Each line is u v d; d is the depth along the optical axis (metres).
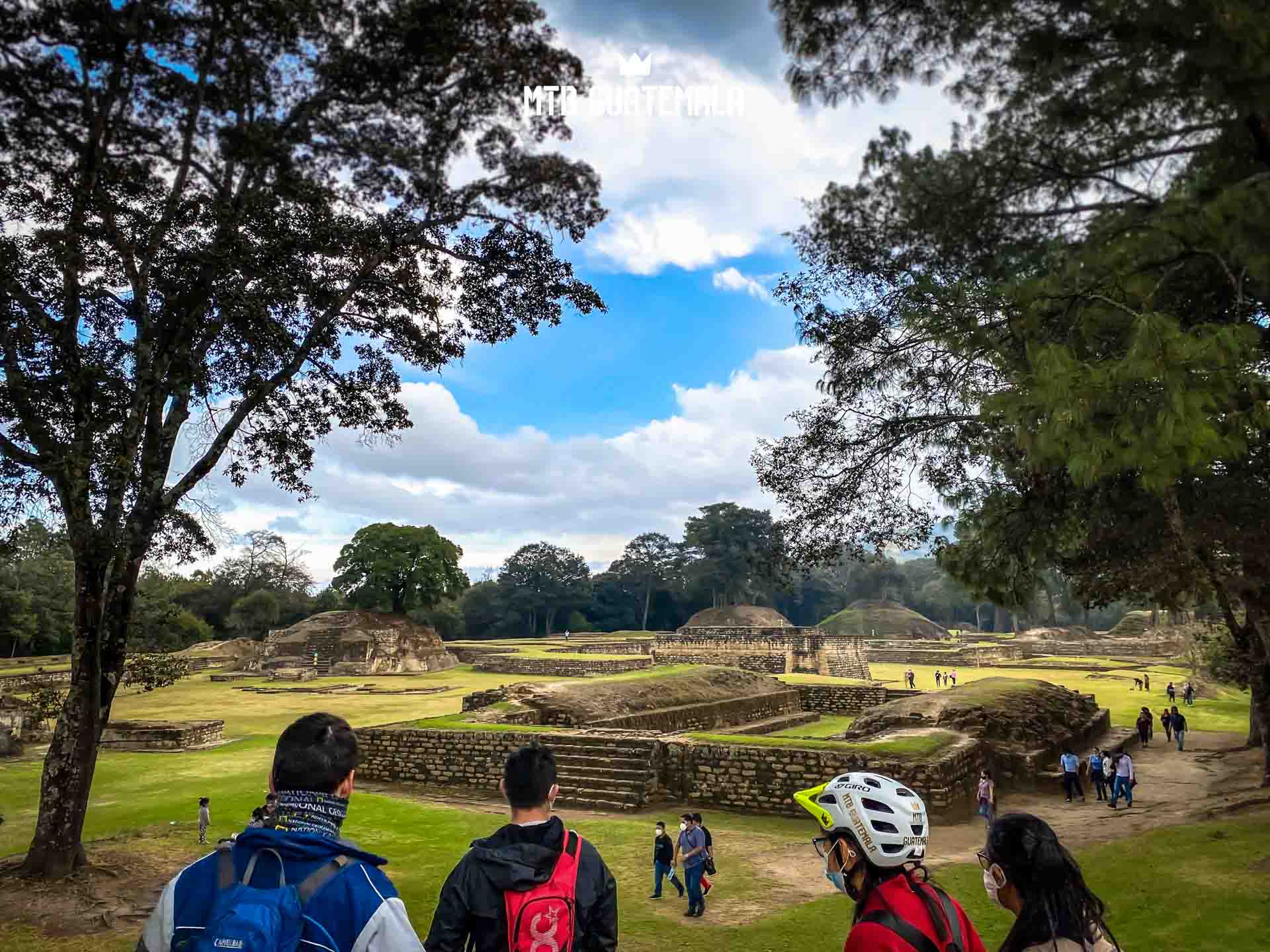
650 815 18.31
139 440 11.26
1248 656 19.47
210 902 2.08
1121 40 7.93
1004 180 9.34
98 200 10.16
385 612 76.94
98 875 11.18
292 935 1.99
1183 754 29.16
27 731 30.39
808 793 2.94
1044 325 8.96
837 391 12.92
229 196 11.33
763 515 115.06
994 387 11.31
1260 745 28.23
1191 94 8.04
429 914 10.82
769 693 36.47
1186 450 6.43
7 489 10.39
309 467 13.97
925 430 12.95
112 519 10.77
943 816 17.31
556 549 117.00
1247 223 7.35
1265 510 10.40
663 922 10.52
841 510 13.80
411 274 13.43
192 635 73.00
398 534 77.69
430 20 10.92
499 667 73.12
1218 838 11.48
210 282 11.00
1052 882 2.61
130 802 20.16
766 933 9.93
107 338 11.26
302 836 2.15
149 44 10.54
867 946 2.44
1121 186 8.94
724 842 15.54
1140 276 8.39
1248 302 8.80
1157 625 83.38
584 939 2.92
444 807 17.92
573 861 2.96
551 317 13.66
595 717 26.39
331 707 43.22
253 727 36.31
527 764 3.08
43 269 10.20
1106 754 21.38
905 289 10.75
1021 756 22.72
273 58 11.38
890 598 131.88
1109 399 6.90
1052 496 12.16
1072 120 8.70
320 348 12.98
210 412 12.55
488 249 12.93
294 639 71.31
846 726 34.97
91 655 11.41
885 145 9.84
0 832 17.78
